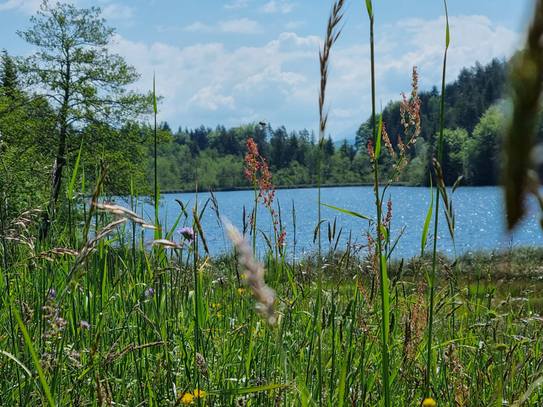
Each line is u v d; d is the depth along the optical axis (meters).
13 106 30.44
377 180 1.45
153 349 2.67
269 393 2.08
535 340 2.76
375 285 2.41
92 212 1.28
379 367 2.32
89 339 2.60
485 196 90.88
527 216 0.26
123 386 2.19
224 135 184.50
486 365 2.37
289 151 161.12
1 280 2.82
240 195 123.69
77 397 1.94
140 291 3.03
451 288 2.90
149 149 34.62
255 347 2.58
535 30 0.24
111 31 33.50
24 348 2.28
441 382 2.42
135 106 32.69
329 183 149.88
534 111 0.25
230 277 2.36
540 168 0.26
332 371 1.98
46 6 32.28
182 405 1.94
